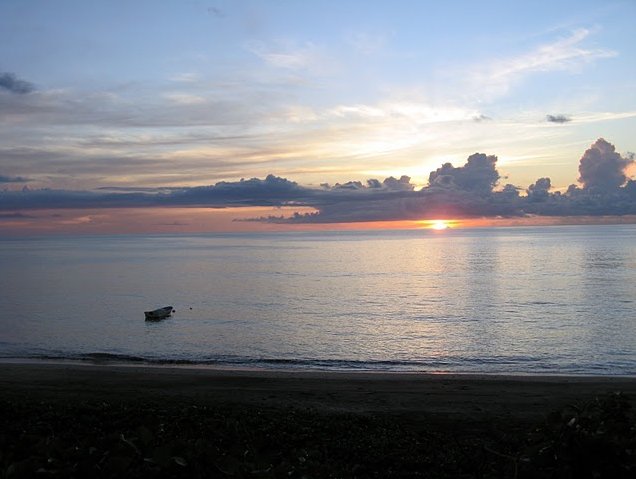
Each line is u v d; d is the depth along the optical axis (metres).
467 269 80.62
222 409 13.91
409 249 153.62
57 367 21.42
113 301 50.28
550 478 4.80
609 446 4.64
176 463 4.55
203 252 156.25
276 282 66.06
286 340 31.20
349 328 35.00
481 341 30.33
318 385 17.94
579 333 32.19
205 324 36.94
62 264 106.38
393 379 19.19
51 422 11.94
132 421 12.18
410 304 46.00
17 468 4.48
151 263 106.62
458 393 16.78
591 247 140.62
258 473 4.63
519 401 15.78
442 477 9.15
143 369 21.11
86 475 4.59
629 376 21.52
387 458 10.30
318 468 5.97
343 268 87.12
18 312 43.56
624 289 53.31
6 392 16.39
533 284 59.16
